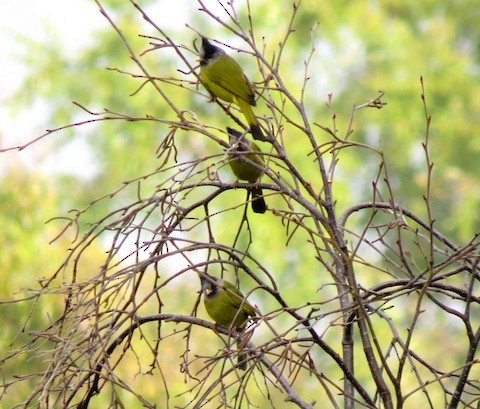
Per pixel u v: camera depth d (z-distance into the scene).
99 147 23.78
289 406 14.13
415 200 23.94
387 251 20.66
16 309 11.16
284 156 5.98
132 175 23.34
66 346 5.28
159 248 5.98
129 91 23.69
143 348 12.27
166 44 6.01
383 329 19.05
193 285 15.27
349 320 6.69
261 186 6.29
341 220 7.10
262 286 5.78
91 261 13.45
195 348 13.33
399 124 23.91
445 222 23.55
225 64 7.48
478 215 22.59
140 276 5.67
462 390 5.72
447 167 23.59
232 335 6.39
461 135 23.66
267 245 21.20
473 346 5.73
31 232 13.62
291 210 6.20
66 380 5.53
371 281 20.58
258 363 5.58
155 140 23.50
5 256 13.23
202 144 22.80
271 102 6.16
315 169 21.81
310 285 21.06
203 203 6.27
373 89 23.98
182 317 6.04
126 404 12.19
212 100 7.61
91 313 5.45
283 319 21.16
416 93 23.73
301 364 5.32
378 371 5.64
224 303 7.44
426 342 20.33
